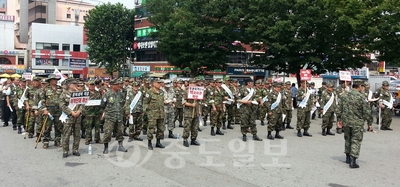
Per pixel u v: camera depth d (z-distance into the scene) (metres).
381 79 32.75
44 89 10.12
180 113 14.66
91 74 57.91
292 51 26.09
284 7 25.77
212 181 6.96
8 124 15.09
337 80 42.88
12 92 13.81
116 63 49.31
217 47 30.03
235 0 28.83
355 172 7.84
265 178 7.22
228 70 44.78
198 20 30.17
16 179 7.00
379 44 20.91
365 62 27.00
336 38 25.42
